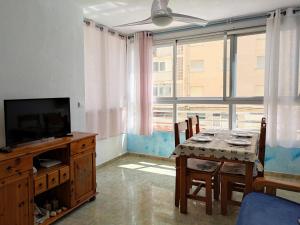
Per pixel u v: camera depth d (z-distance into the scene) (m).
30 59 2.47
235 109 3.83
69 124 2.64
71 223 2.26
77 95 3.12
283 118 3.28
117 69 4.14
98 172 3.67
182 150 2.37
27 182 1.93
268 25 3.27
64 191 2.40
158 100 4.38
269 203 1.69
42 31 2.59
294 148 3.38
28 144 2.16
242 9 3.19
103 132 3.83
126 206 2.59
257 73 3.66
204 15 3.41
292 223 1.45
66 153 2.37
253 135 2.84
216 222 2.28
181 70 4.21
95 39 3.59
